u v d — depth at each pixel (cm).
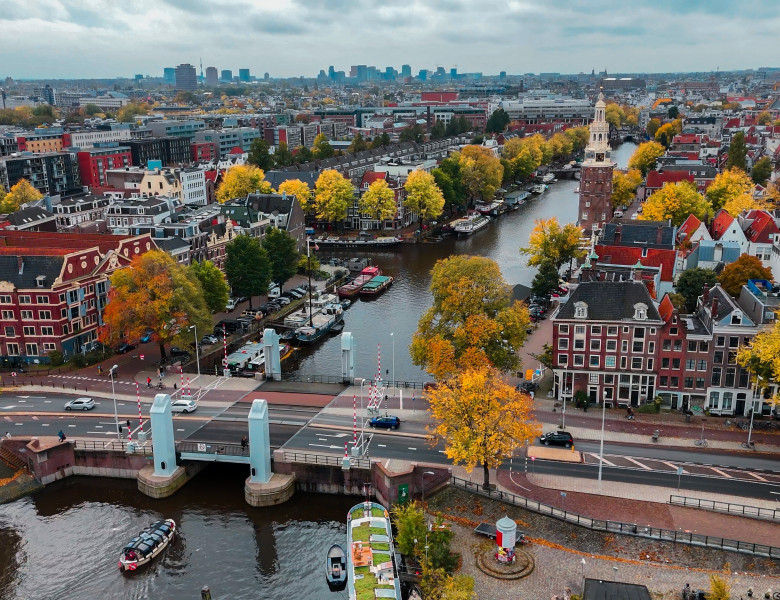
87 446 10131
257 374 12506
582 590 7231
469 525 8500
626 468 9400
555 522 8412
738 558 7762
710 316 10988
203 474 10188
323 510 9338
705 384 11012
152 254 13175
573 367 11412
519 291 16450
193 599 7781
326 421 10762
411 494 8994
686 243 17275
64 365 13175
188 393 11869
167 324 12738
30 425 10825
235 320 15725
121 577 8138
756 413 10938
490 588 7469
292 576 8144
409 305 17700
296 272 18438
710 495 8744
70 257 13438
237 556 8481
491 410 8775
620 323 11069
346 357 12175
